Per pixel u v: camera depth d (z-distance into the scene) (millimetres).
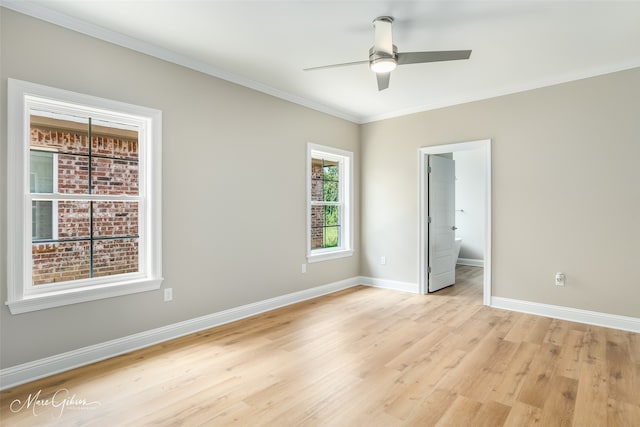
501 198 4086
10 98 2277
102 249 2826
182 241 3211
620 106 3395
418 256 4828
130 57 2859
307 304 4277
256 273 3873
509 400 2131
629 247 3361
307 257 4508
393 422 1915
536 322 3594
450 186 5379
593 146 3537
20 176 2328
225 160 3553
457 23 2635
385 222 5145
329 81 3807
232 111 3619
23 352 2348
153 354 2799
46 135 2541
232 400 2131
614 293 3432
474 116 4285
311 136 4566
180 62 3172
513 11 2471
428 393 2211
